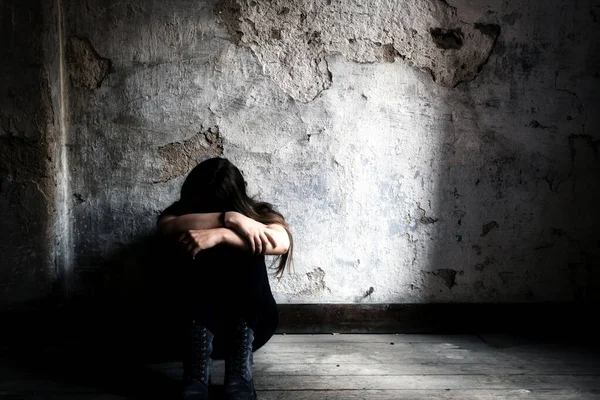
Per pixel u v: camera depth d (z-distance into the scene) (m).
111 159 2.68
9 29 2.47
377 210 2.79
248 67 2.67
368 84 2.72
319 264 2.81
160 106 2.66
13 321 2.63
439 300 2.86
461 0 2.69
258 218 2.23
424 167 2.78
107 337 2.72
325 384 2.24
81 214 2.71
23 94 2.51
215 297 2.12
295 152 2.74
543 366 2.44
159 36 2.62
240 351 2.07
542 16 2.72
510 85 2.75
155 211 2.72
